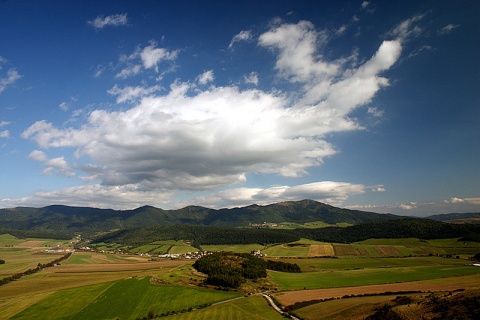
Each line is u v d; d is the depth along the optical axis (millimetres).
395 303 73500
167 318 104250
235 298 128000
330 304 93312
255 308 104250
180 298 130750
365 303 83312
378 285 127062
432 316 58062
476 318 52062
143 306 122688
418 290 102312
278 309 99438
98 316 113188
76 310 119938
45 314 116188
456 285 107500
